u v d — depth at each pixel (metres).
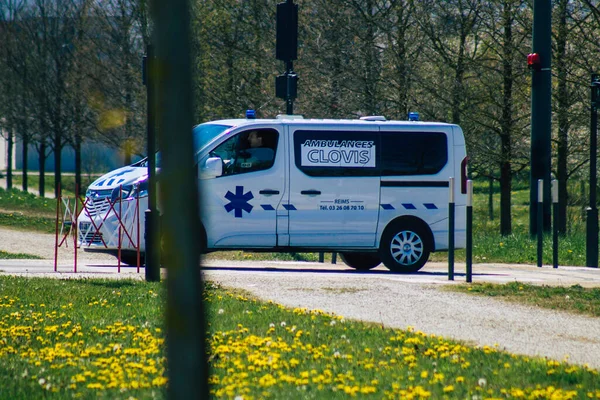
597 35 92.44
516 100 97.75
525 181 157.50
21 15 139.62
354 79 97.69
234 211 50.31
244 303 36.38
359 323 32.22
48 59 136.25
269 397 20.81
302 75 100.06
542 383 22.75
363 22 97.69
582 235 77.31
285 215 50.88
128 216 51.91
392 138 52.38
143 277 47.12
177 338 13.46
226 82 106.06
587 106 91.12
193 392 13.59
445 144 53.16
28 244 79.25
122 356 25.55
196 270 13.02
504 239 74.69
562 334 31.14
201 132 51.78
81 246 53.53
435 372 23.97
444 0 95.31
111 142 124.06
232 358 25.41
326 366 24.48
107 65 120.88
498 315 34.75
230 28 105.75
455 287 42.28
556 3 91.31
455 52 97.56
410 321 33.44
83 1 124.88
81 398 20.70
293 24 65.44
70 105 132.38
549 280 46.78
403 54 97.19
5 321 31.88
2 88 143.00
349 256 58.59
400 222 52.47
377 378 23.14
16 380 22.56
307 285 42.75
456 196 53.25
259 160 50.81
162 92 12.45
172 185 12.62
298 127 51.25
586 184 124.69
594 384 22.62
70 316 33.31
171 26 12.41
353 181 51.69
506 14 92.94
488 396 21.05
